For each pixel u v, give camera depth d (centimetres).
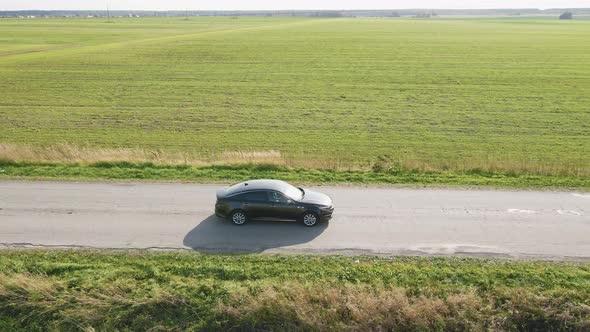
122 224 1955
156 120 4156
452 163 2808
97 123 4053
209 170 2605
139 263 1659
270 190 1966
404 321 1429
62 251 1734
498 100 4953
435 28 16862
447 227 1958
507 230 1936
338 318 1445
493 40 11538
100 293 1508
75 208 2100
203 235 1880
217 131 3806
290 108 4616
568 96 5134
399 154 3228
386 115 4338
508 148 3366
